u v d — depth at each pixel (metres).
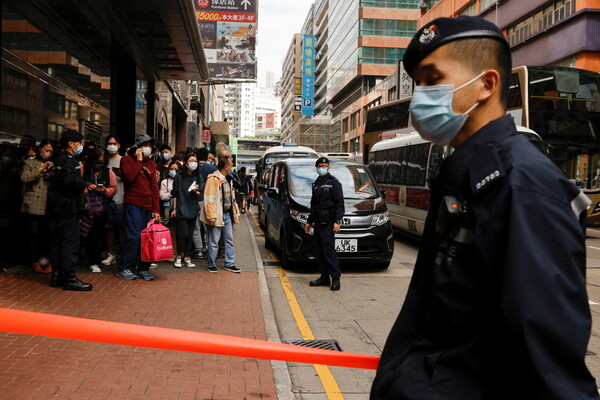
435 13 46.16
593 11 25.67
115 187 8.12
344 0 83.75
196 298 6.59
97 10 10.60
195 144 38.47
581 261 1.04
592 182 13.78
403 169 14.41
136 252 7.56
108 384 3.72
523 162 1.11
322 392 4.02
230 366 4.25
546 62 29.66
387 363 1.36
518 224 1.04
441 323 1.21
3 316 1.62
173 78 18.08
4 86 7.51
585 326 1.00
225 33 22.95
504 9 34.19
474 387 1.12
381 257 8.95
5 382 3.65
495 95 1.28
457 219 1.18
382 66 71.62
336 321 6.07
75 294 6.34
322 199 7.65
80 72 11.12
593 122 13.85
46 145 7.41
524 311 0.99
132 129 15.14
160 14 11.48
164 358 4.33
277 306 6.76
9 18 7.68
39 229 7.51
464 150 1.25
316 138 98.81
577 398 0.97
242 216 20.98
